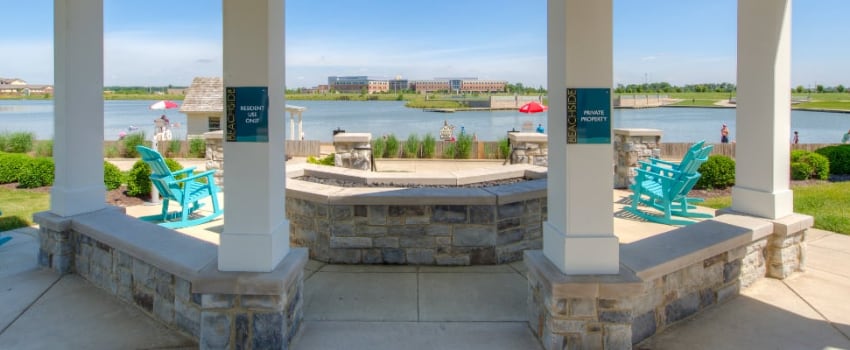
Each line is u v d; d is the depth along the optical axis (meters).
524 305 3.52
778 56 3.99
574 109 2.68
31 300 3.65
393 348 2.88
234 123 2.73
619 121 48.97
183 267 2.93
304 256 3.08
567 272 2.73
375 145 16.95
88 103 4.38
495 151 16.83
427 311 3.41
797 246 4.14
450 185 5.73
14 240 5.29
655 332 3.07
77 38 4.24
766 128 4.07
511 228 4.51
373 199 4.36
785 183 4.13
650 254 3.15
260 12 2.69
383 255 4.43
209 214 6.63
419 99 113.50
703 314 3.36
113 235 3.62
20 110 85.00
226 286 2.68
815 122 45.50
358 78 129.00
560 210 2.81
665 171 6.23
